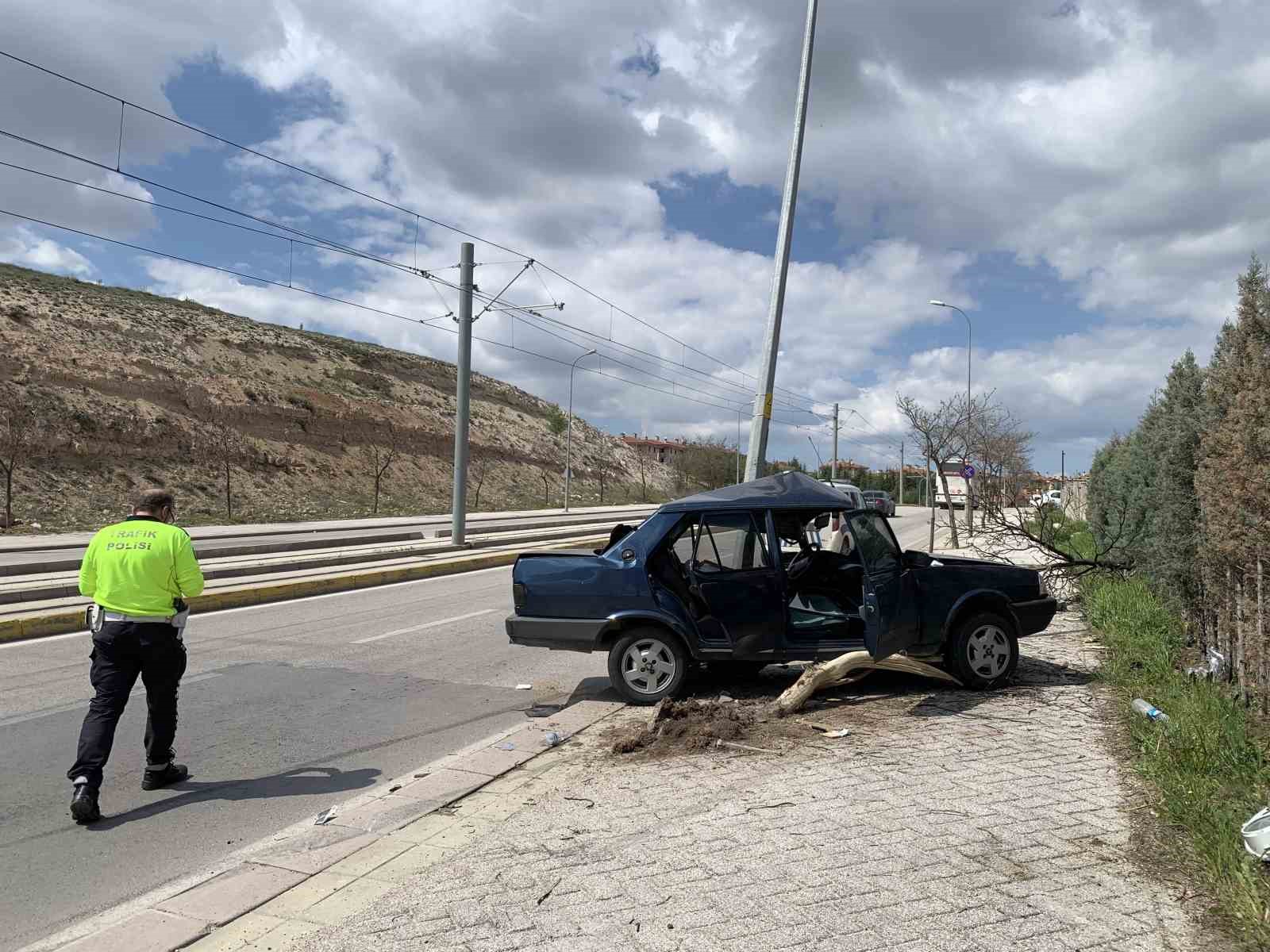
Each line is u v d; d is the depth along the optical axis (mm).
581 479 73938
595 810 4555
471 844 4145
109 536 5191
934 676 7035
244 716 6984
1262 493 5406
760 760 5336
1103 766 4969
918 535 34031
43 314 42625
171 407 41406
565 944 3129
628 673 7141
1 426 32625
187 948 3297
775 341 15328
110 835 4656
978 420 26703
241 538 26625
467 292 23234
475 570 19016
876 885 3514
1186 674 6875
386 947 3178
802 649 7070
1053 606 7297
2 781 5477
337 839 4395
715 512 7250
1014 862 3693
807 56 15188
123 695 5098
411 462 54188
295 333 65125
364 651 9641
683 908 3375
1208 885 3428
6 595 12711
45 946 3521
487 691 7867
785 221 15328
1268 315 5395
